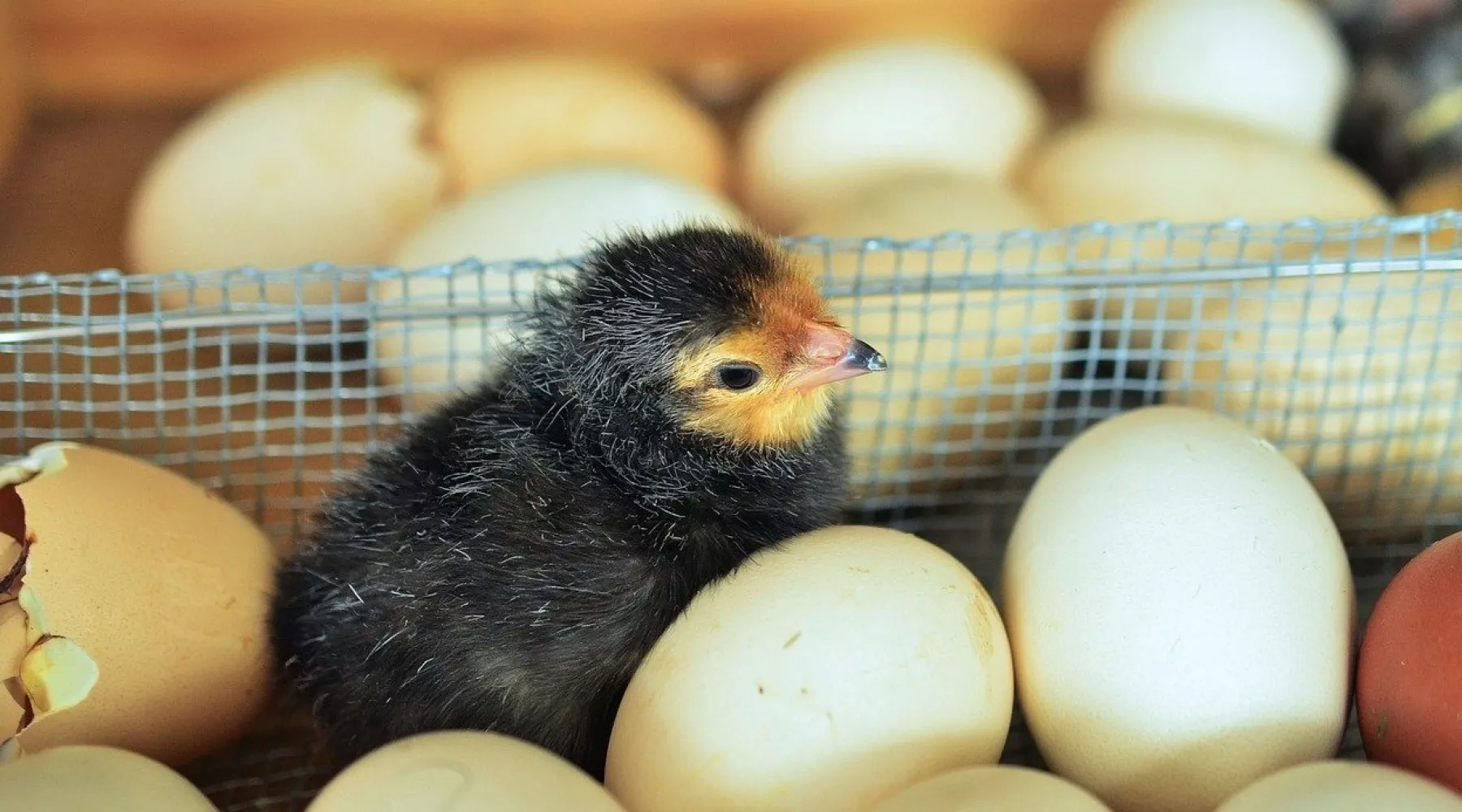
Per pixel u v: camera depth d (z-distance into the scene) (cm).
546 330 48
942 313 51
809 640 45
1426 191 56
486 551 47
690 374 47
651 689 46
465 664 47
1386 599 46
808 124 56
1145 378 53
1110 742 46
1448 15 57
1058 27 61
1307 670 45
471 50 60
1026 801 43
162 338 52
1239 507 46
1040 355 51
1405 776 43
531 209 52
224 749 49
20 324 51
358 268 50
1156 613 46
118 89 59
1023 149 57
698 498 48
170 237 54
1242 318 51
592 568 47
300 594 48
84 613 46
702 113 59
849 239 51
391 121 56
